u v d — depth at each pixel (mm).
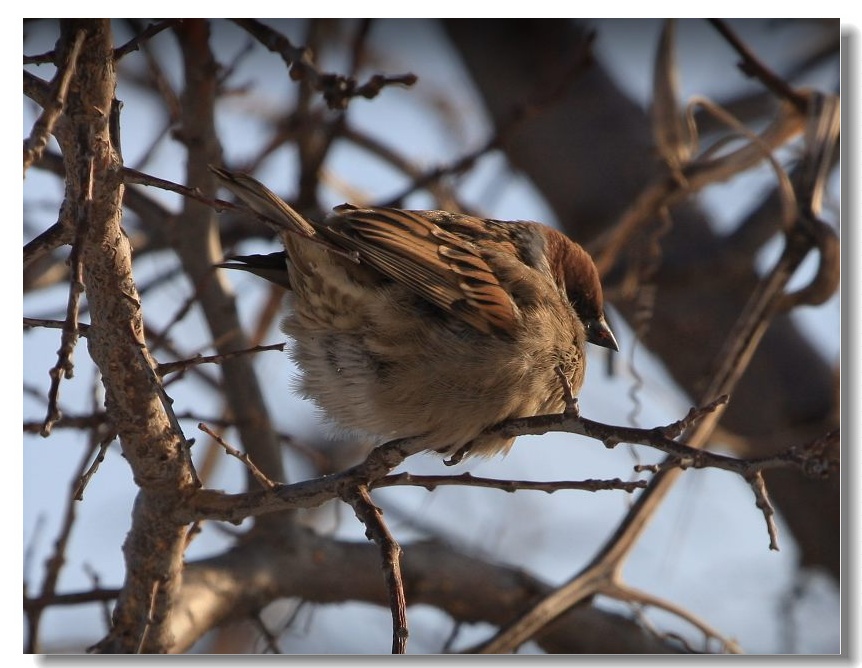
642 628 11148
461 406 8445
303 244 7930
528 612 9297
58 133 5910
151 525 7699
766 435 13562
